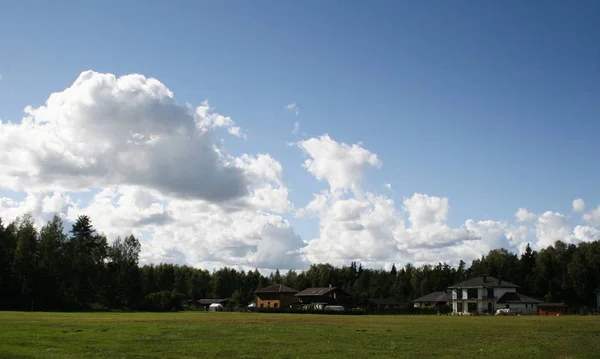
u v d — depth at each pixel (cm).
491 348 3136
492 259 19225
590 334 4288
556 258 17050
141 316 7725
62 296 11850
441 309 12200
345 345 3206
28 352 2523
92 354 2548
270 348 2975
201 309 14538
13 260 11275
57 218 12562
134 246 14138
